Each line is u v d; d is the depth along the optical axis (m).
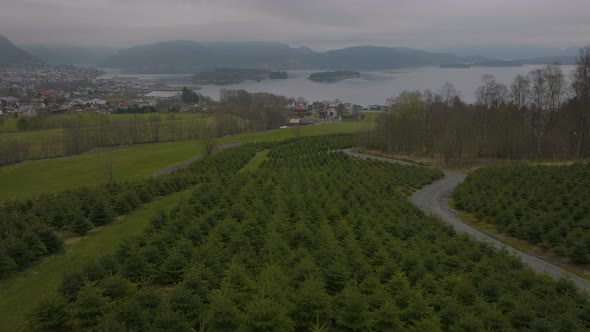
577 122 75.81
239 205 34.88
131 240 24.50
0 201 51.19
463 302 19.83
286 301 16.73
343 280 20.12
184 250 22.92
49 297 16.89
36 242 26.03
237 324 15.34
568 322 17.36
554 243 33.44
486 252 28.45
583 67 78.69
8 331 17.38
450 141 79.75
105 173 65.19
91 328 15.96
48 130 121.25
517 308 18.55
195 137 122.81
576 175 52.12
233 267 19.59
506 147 79.19
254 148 90.12
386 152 97.00
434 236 31.45
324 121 182.62
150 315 15.85
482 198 46.81
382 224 33.41
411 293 18.39
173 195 47.09
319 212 35.22
